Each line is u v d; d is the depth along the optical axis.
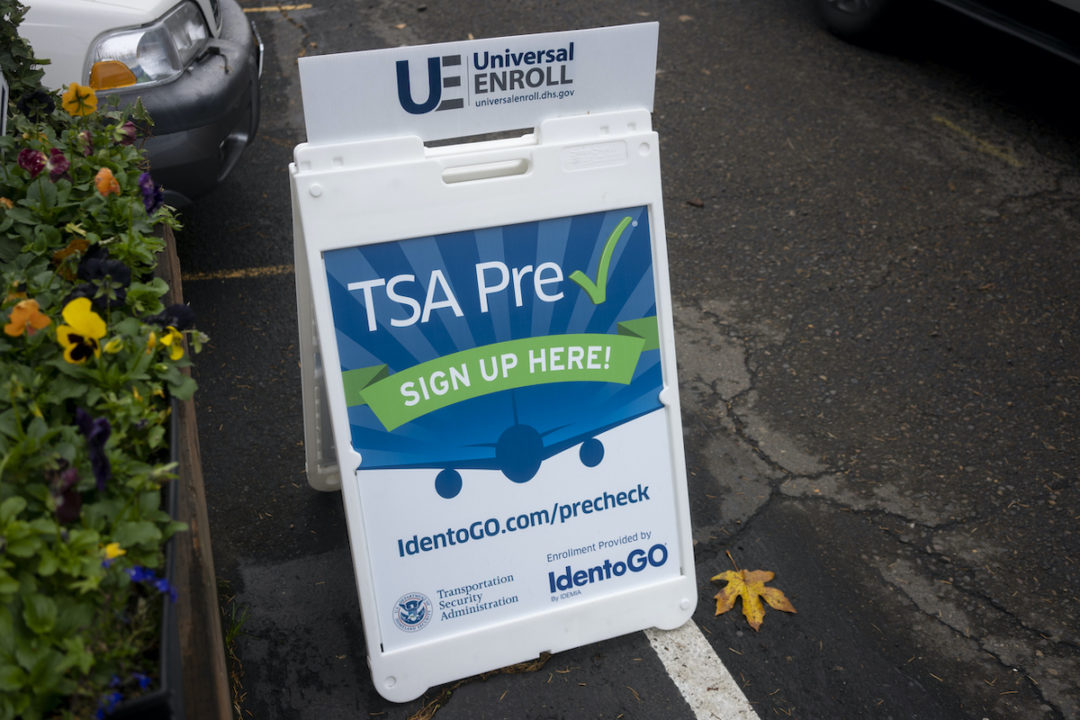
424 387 2.25
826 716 2.45
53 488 1.48
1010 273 4.14
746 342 3.75
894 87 5.62
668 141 5.04
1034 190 4.71
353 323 2.16
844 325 3.85
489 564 2.39
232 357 3.63
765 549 2.92
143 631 1.45
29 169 2.19
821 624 2.69
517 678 2.51
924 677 2.55
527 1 6.47
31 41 3.38
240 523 2.96
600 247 2.33
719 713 2.45
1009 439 3.32
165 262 2.61
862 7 5.80
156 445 1.76
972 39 6.23
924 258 4.23
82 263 2.01
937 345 3.74
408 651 2.35
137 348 1.84
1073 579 2.83
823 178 4.77
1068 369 3.63
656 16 6.32
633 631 2.59
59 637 1.41
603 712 2.44
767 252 4.25
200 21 3.76
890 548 2.93
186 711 1.75
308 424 2.71
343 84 2.03
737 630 2.66
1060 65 5.91
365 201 2.11
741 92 5.52
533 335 2.32
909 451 3.27
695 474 3.18
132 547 1.56
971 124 5.26
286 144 4.95
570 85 2.22
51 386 1.74
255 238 4.28
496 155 2.19
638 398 2.44
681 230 4.39
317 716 2.43
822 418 3.41
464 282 2.23
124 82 3.41
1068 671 2.57
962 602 2.76
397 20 6.20
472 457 2.32
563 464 2.40
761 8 6.50
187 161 3.57
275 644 2.60
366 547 2.27
